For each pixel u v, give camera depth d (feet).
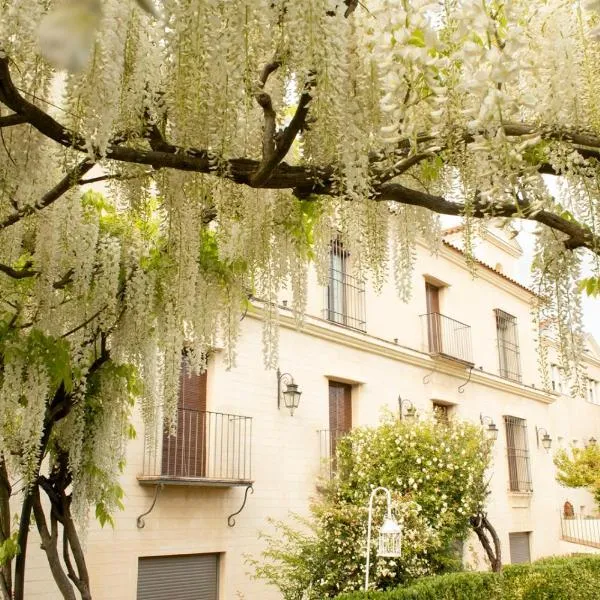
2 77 6.63
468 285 42.45
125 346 12.30
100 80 6.27
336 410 31.53
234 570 24.53
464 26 6.66
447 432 26.78
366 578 19.49
